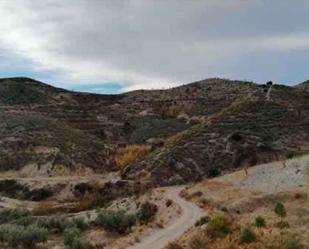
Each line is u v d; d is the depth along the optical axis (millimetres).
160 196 75812
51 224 56406
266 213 41938
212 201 63094
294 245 25594
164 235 43156
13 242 44000
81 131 183000
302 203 45469
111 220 50812
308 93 154625
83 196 102938
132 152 143125
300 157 78688
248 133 118500
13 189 112125
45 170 132250
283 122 124375
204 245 31500
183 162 111438
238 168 105750
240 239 29359
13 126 162500
